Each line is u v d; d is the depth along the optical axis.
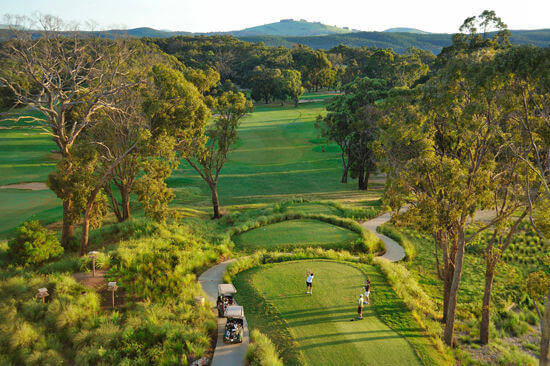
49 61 29.22
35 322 20.39
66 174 30.08
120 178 40.78
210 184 47.69
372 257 34.28
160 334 19.67
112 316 21.19
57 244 30.36
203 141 43.59
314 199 55.25
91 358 17.95
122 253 29.80
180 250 32.84
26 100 29.33
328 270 30.11
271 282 27.56
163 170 34.25
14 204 48.50
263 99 173.75
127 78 35.81
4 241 31.62
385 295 26.59
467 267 35.84
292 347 19.47
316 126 65.81
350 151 64.94
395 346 20.23
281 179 71.12
